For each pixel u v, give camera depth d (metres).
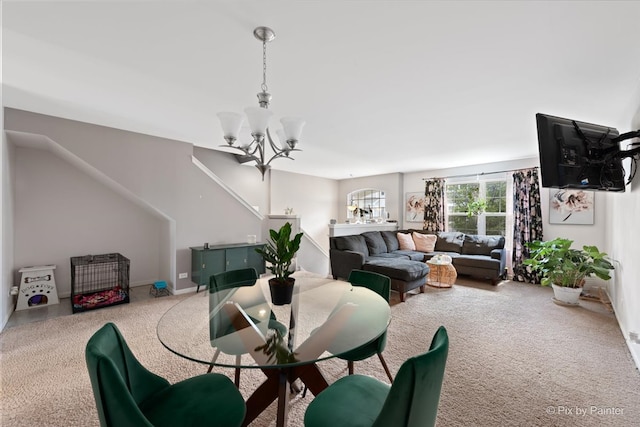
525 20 1.54
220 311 1.89
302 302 2.04
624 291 2.85
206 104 2.75
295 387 1.89
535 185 4.84
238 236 4.70
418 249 5.87
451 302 3.77
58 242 3.77
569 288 3.61
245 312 1.86
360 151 4.63
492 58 1.92
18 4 1.42
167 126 3.43
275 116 3.01
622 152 2.11
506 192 5.28
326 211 7.79
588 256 3.65
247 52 1.88
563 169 2.09
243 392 1.88
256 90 2.43
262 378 2.04
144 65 2.05
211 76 2.20
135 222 4.41
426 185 6.36
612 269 3.54
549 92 2.41
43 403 1.75
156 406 1.18
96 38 1.73
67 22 1.58
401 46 1.79
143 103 2.73
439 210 6.15
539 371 2.13
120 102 2.71
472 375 2.08
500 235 5.41
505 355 2.37
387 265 4.02
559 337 2.71
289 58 1.94
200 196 4.25
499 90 2.38
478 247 5.24
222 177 5.77
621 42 1.71
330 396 1.23
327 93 2.47
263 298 2.13
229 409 1.17
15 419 1.62
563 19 1.52
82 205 3.95
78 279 3.90
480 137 3.78
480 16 1.51
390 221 6.90
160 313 3.24
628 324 2.62
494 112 2.88
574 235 4.55
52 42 1.77
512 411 1.71
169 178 3.94
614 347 2.51
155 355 2.31
